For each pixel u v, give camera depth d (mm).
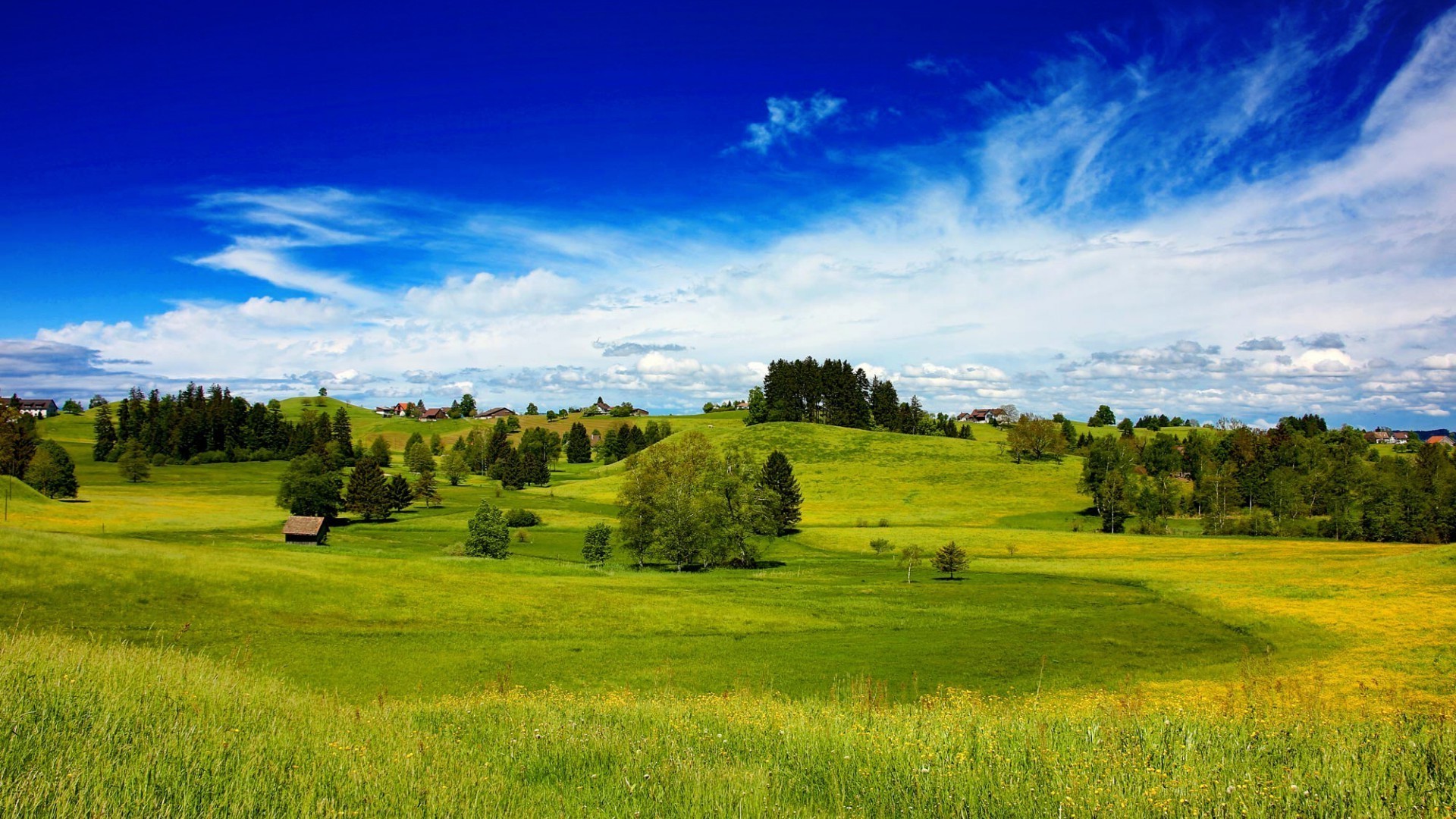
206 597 40594
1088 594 60469
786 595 59781
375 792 7125
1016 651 40938
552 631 42938
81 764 6777
